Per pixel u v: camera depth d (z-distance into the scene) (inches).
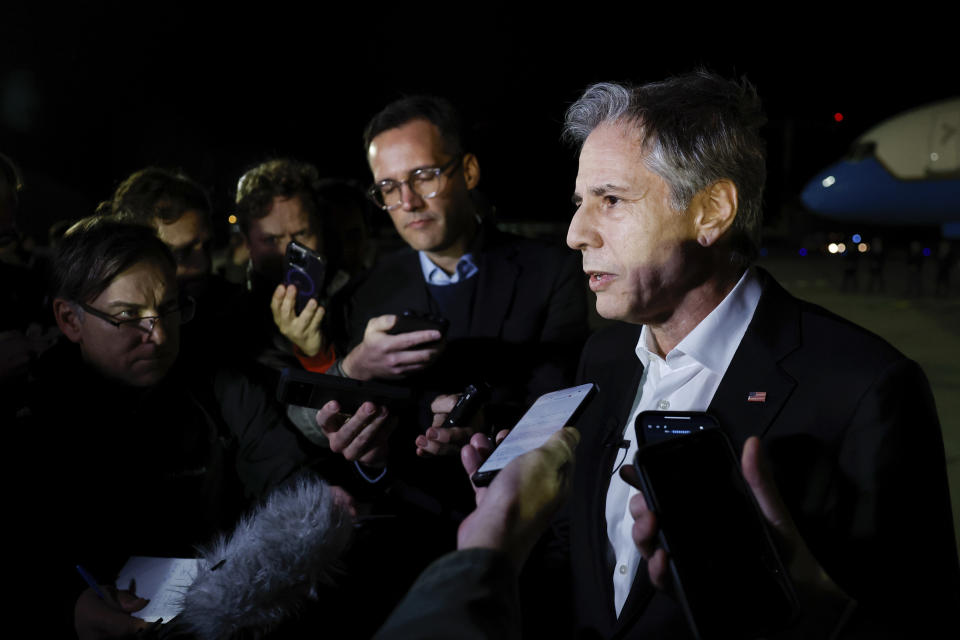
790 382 47.5
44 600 56.8
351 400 69.7
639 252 47.8
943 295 597.9
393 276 101.8
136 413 67.3
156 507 65.9
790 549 37.8
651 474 36.5
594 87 51.0
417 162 90.1
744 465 36.9
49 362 65.9
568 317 95.9
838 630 39.4
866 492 43.6
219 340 85.7
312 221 109.6
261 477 73.2
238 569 43.4
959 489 172.1
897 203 762.2
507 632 28.8
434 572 30.9
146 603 54.7
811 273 809.5
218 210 113.3
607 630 49.0
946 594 42.0
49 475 60.6
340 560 45.8
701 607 34.9
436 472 78.3
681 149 46.3
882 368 45.9
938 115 732.0
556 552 58.7
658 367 53.9
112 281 63.0
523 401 91.4
